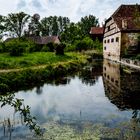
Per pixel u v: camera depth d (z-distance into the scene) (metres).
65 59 41.72
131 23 46.62
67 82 25.06
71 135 10.16
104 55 65.50
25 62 31.88
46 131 10.65
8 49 43.09
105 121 11.95
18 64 30.41
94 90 20.53
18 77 22.34
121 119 12.20
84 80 26.33
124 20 46.47
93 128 10.96
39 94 18.95
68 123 11.73
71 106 15.22
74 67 36.22
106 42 62.06
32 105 15.52
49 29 143.25
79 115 13.09
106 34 61.97
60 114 13.43
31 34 98.19
